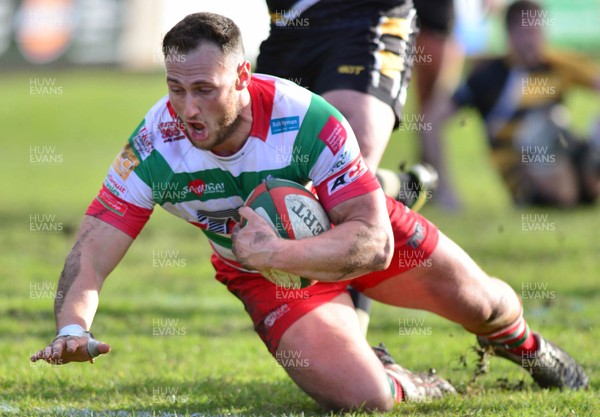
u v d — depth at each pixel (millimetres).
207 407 16109
